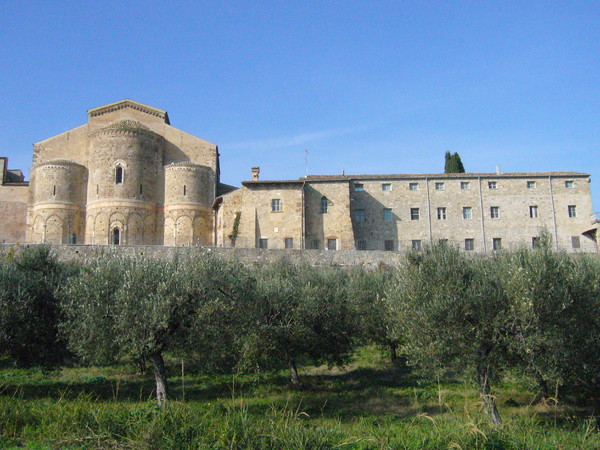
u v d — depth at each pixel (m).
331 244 54.41
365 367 28.00
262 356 22.30
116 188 55.66
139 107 62.28
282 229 53.41
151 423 14.01
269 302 22.95
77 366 25.95
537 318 16.33
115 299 17.19
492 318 17.05
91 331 17.06
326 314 24.12
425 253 19.66
